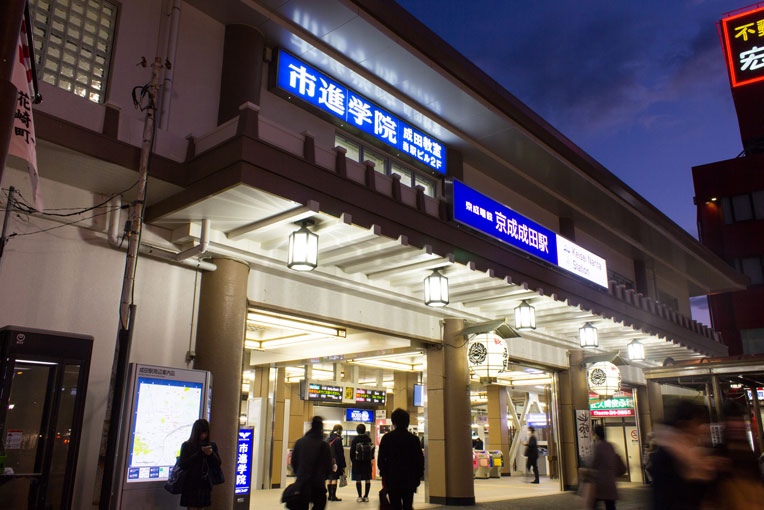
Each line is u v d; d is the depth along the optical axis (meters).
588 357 17.16
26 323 7.35
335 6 10.11
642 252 21.81
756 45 33.44
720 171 32.25
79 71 8.28
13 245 7.41
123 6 8.84
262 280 9.84
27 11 4.31
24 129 4.37
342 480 16.81
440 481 12.63
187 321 8.81
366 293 11.48
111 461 6.23
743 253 30.72
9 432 6.50
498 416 24.45
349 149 12.19
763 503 3.62
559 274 13.29
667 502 3.65
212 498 8.00
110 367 8.01
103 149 7.43
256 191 7.59
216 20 10.05
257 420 15.85
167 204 8.45
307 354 15.18
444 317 13.46
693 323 20.47
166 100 8.80
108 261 8.26
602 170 17.14
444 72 12.12
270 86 10.47
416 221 9.77
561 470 16.59
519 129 14.05
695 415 3.80
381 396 20.47
